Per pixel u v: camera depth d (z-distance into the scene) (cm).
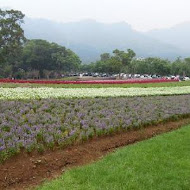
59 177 826
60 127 1242
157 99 2239
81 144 1140
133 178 816
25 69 10275
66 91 2561
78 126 1283
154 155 1012
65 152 1033
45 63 10306
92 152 1066
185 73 10944
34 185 783
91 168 877
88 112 1620
